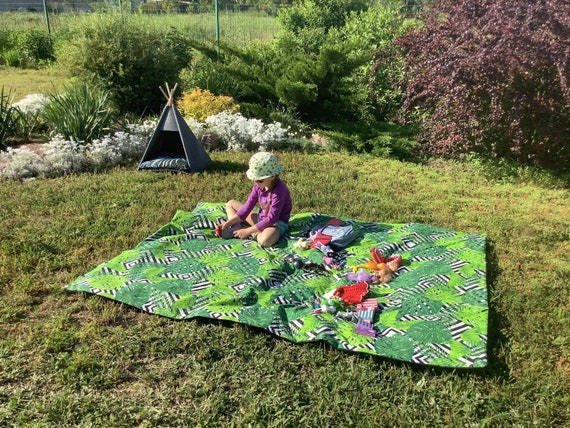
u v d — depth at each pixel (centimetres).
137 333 351
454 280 419
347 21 1303
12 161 683
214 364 324
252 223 521
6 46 1730
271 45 1228
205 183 652
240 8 2158
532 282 428
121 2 1485
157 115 1030
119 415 283
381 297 400
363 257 465
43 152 748
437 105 781
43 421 279
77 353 330
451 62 700
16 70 1559
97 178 662
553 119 705
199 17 1950
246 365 323
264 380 312
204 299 385
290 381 310
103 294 389
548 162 761
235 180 668
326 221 538
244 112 982
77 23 1134
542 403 299
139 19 1164
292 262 449
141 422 281
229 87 1062
